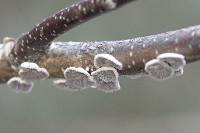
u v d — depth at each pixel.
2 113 0.88
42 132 0.89
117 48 0.20
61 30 0.19
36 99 0.89
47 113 0.90
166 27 0.96
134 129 0.95
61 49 0.22
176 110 0.98
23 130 0.88
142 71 0.20
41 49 0.21
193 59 0.19
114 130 0.94
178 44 0.19
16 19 0.93
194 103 0.97
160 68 0.19
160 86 0.98
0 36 0.92
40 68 0.22
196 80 0.97
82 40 0.92
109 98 0.96
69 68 0.21
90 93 0.94
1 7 0.92
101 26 0.94
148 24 0.96
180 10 0.96
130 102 0.97
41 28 0.20
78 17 0.18
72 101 0.92
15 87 0.23
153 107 0.98
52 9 0.94
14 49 0.22
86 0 0.17
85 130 0.92
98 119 0.95
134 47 0.20
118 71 0.20
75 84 0.21
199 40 0.18
